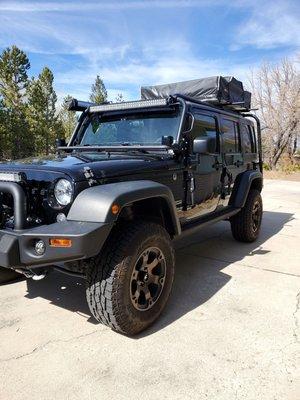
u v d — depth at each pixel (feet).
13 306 11.14
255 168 19.86
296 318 10.43
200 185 13.60
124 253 8.91
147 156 11.50
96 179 9.16
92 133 14.56
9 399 7.27
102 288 8.88
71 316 10.54
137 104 12.98
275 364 8.34
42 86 110.52
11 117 95.50
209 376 7.94
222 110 16.01
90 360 8.48
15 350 8.86
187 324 10.08
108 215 8.27
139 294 9.50
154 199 10.51
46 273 9.62
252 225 17.97
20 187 8.78
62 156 11.76
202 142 11.57
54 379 7.84
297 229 21.66
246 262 15.33
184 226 12.78
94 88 152.25
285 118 81.41
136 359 8.52
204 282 13.05
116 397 7.34
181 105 12.45
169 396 7.36
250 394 7.40
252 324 10.07
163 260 10.18
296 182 51.01
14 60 105.60
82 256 8.06
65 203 8.79
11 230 8.77
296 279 13.42
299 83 81.61
